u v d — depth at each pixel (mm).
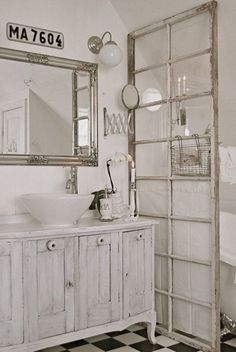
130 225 3014
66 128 3246
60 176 3215
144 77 3488
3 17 2992
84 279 2805
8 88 3004
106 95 3469
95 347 3049
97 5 3422
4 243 2520
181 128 3197
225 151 3393
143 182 3516
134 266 3059
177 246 3250
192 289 3137
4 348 2514
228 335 3275
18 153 3027
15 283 2547
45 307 2650
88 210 3355
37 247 2623
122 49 3553
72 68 3283
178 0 3104
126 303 2998
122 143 3547
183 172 3176
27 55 3072
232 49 3021
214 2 2900
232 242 3334
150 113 3445
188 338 3127
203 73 3045
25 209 3059
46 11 3176
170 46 3277
